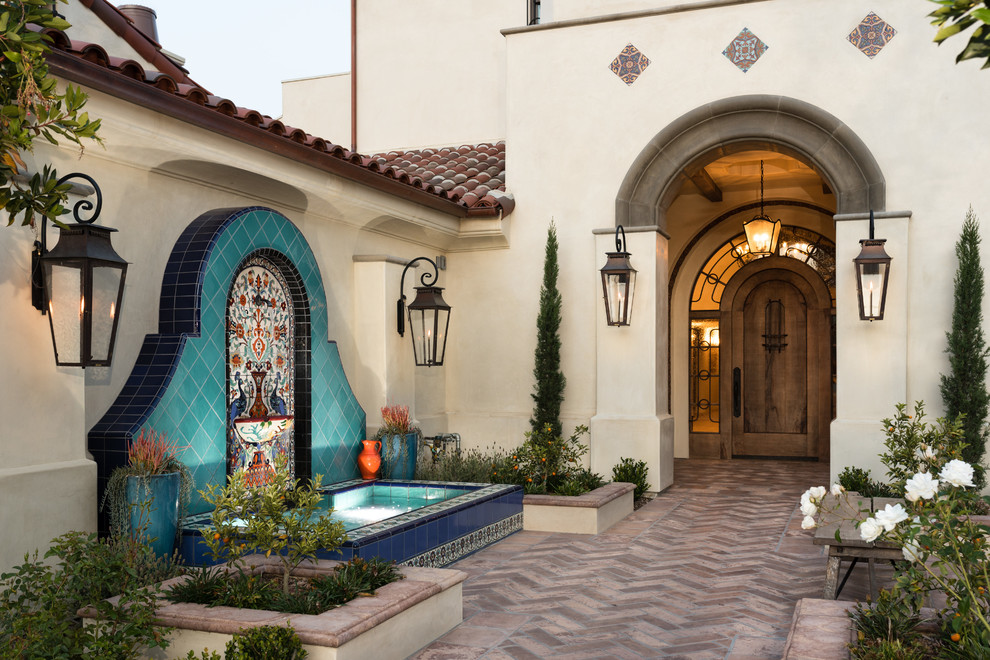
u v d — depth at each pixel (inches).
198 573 211.6
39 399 214.1
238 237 298.8
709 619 234.1
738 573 282.7
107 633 177.6
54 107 142.7
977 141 387.9
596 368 442.9
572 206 451.2
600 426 435.5
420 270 447.2
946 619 169.5
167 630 182.4
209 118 268.7
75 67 217.2
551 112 456.1
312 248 360.8
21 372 209.0
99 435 245.9
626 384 434.0
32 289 210.5
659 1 454.3
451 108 588.1
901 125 398.0
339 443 361.4
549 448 390.3
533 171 458.9
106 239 208.1
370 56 610.2
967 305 379.2
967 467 151.9
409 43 600.7
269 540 200.8
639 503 414.3
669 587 267.0
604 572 286.0
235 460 306.0
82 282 200.5
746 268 585.9
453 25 590.2
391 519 273.4
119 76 230.4
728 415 587.8
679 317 596.4
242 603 195.9
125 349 266.7
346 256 385.7
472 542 310.8
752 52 420.8
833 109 407.2
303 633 176.2
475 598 255.8
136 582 194.1
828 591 232.8
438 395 463.8
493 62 579.8
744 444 587.8
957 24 87.7
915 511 163.5
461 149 565.9
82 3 325.1
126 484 228.7
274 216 320.2
